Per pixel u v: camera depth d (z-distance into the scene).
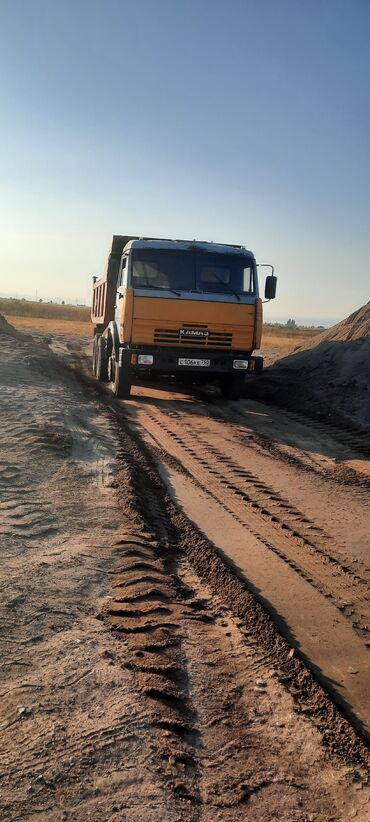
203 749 2.94
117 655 3.52
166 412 11.62
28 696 3.09
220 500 6.66
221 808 2.60
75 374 15.90
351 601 4.55
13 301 79.19
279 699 3.36
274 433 10.25
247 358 11.99
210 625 4.06
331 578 4.91
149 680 3.33
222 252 11.92
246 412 12.09
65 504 5.70
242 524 5.99
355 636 4.08
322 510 6.52
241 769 2.84
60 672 3.29
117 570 4.55
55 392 10.80
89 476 6.59
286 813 2.62
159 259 11.74
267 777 2.81
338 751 3.01
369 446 9.48
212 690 3.38
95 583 4.31
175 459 8.22
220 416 11.55
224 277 11.88
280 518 6.21
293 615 4.29
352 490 7.28
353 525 6.11
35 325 45.34
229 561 5.11
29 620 3.74
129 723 2.97
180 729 3.02
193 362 11.77
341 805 2.69
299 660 3.71
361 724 3.24
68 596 4.08
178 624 3.96
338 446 9.51
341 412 11.59
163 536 5.48
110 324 13.53
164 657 3.58
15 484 6.05
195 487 7.06
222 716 3.18
